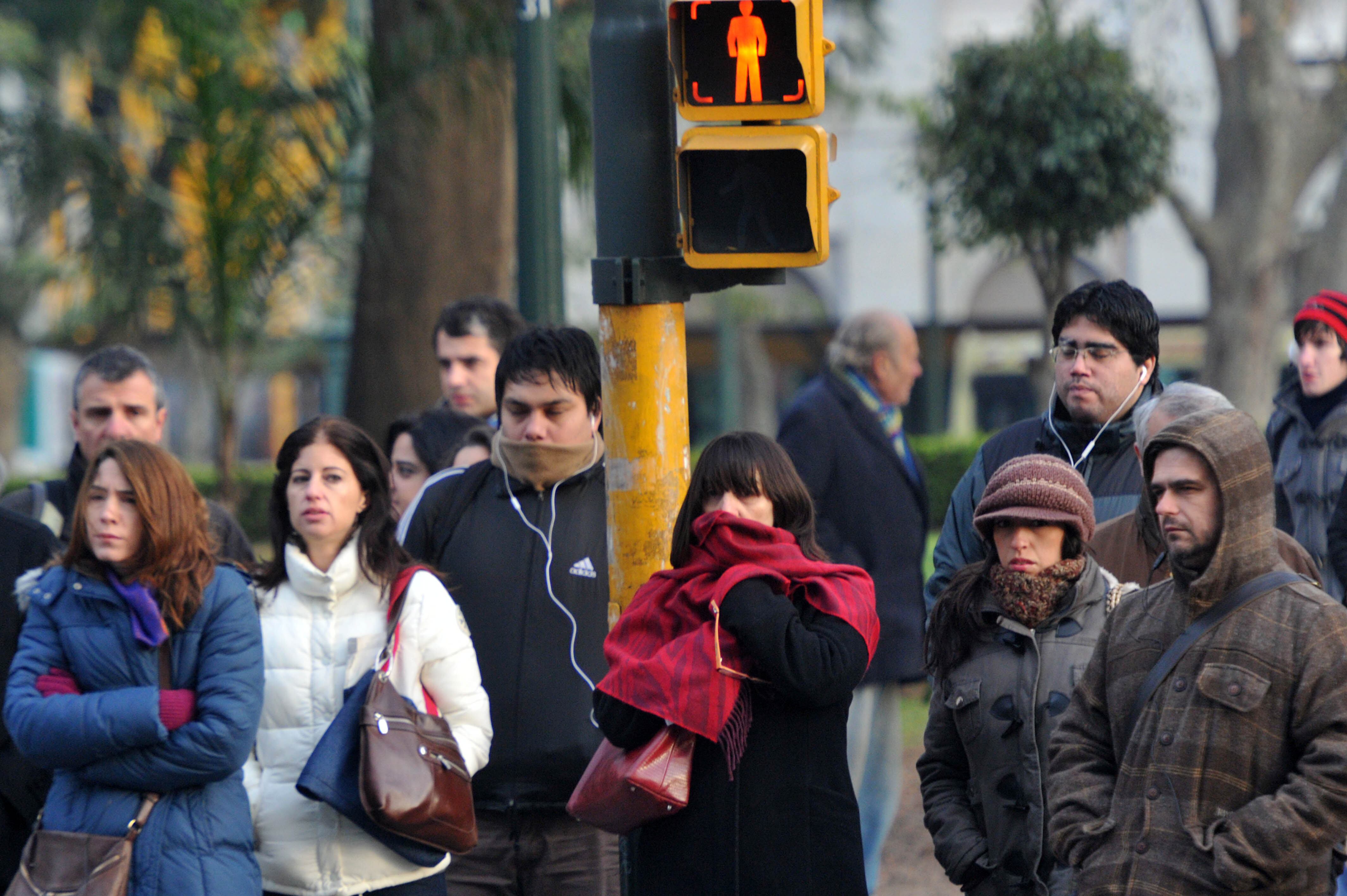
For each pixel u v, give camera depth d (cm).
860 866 1329
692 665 1288
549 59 2277
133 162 3847
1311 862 1116
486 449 1991
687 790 1304
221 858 1441
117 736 1395
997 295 11544
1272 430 2211
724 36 1413
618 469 1466
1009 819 1368
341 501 1573
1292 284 6944
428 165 3506
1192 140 10106
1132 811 1188
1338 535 2019
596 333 7950
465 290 3550
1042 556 1373
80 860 1402
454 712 1568
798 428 2408
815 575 1336
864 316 2470
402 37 3381
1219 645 1165
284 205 3550
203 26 3469
